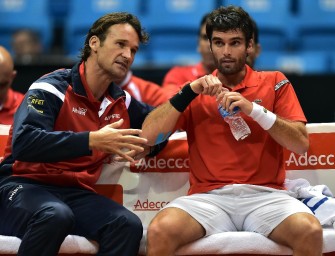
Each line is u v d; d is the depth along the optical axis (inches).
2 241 447.8
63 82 479.8
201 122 490.3
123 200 515.8
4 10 955.3
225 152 482.6
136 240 445.7
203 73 680.4
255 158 479.8
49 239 428.1
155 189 518.9
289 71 732.7
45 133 443.8
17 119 458.0
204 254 452.1
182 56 910.4
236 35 472.4
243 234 453.4
